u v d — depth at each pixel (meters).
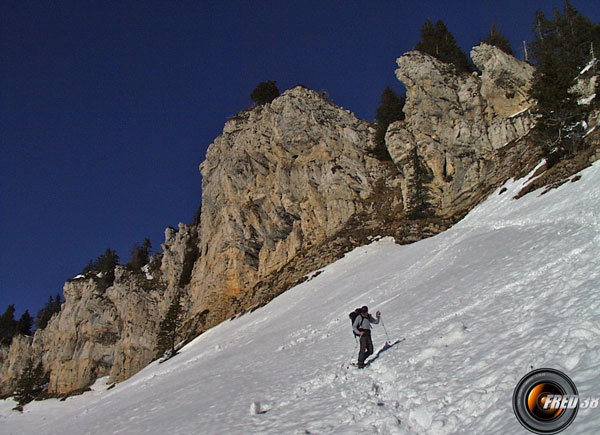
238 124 83.31
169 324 69.94
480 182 48.50
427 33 75.06
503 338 10.55
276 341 30.08
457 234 35.69
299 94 70.81
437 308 17.73
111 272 100.06
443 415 8.01
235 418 12.84
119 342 83.94
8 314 134.38
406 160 55.31
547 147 38.34
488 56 53.75
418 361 12.06
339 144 66.31
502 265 19.59
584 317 9.10
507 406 7.19
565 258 15.52
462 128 52.31
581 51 52.31
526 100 51.47
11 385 110.06
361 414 10.00
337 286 41.25
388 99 70.06
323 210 62.47
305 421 10.67
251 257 69.94
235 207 72.69
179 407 18.12
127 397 36.34
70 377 87.50
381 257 44.81
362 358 14.10
